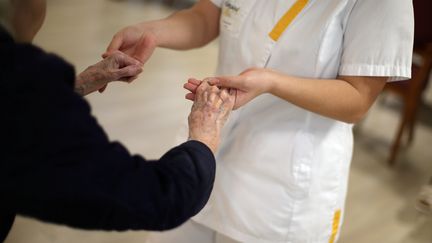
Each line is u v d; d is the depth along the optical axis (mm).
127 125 3693
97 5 6633
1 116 1123
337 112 1592
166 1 7391
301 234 1740
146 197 1215
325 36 1578
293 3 1610
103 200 1171
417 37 3539
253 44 1673
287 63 1648
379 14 1516
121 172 1196
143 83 4508
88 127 1175
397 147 3893
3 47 1145
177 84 4625
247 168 1722
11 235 2484
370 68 1540
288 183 1691
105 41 5258
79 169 1153
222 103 1478
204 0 1901
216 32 1921
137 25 1787
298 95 1557
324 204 1750
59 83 1163
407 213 3273
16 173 1133
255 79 1513
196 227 1879
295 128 1688
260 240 1740
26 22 1238
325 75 1628
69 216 1178
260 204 1717
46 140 1136
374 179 3678
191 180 1281
